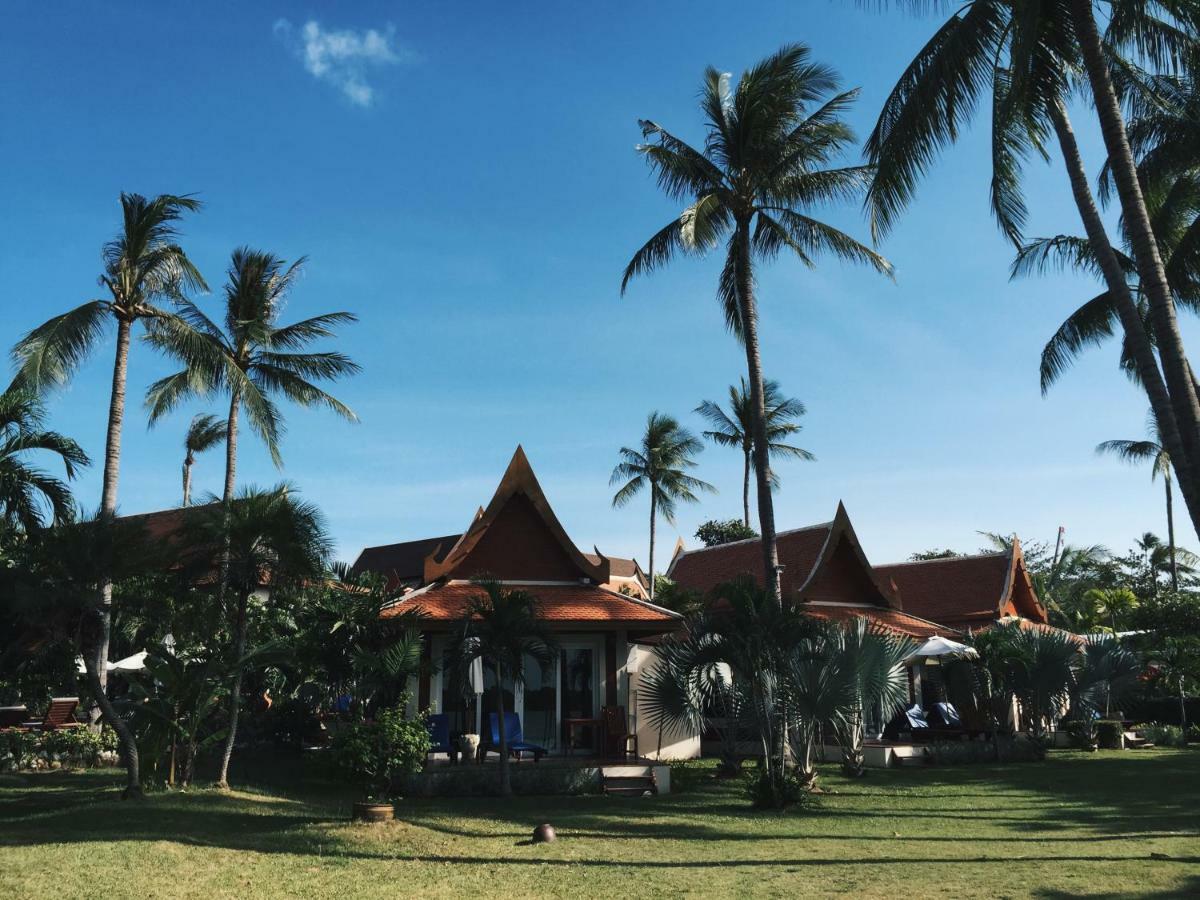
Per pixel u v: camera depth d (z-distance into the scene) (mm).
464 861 11367
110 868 10406
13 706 31922
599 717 22125
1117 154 12531
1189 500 11828
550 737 21859
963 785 20000
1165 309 12078
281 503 17594
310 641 19438
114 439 22484
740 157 23750
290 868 10859
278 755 24891
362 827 13602
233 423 29719
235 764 22672
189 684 17078
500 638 17234
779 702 17203
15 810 14789
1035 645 26625
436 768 18328
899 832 13711
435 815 15094
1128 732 31438
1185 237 17859
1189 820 14578
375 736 14539
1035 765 24547
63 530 15664
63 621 15648
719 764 23250
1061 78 14289
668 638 19688
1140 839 12766
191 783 17844
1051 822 14688
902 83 14398
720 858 11578
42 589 14945
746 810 16172
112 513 16578
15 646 17641
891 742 25516
